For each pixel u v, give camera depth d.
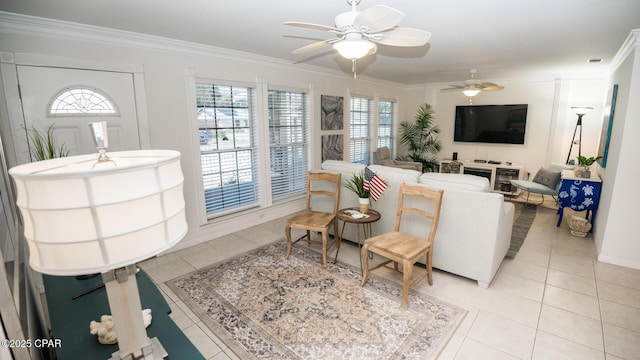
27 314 1.09
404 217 3.03
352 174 3.43
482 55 4.00
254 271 3.02
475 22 2.69
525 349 2.01
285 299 2.56
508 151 6.47
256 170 4.34
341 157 5.70
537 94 6.00
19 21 2.39
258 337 2.13
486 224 2.59
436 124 7.27
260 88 4.18
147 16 2.50
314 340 2.10
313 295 2.61
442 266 2.89
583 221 3.85
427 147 7.38
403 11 2.42
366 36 2.12
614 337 2.10
